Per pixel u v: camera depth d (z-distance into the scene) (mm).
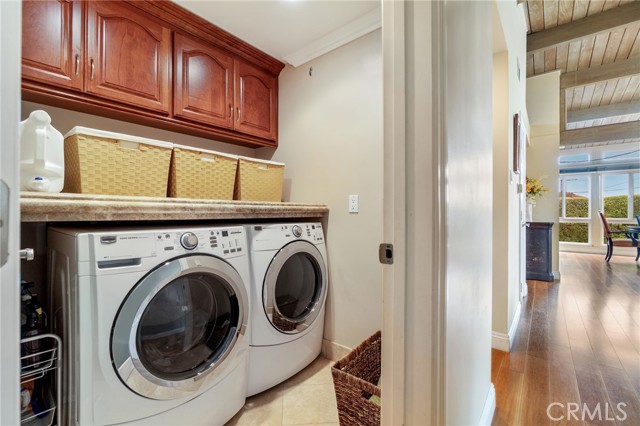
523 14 3301
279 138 2594
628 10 3338
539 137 4828
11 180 384
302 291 2072
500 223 2260
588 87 5266
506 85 2229
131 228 1271
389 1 775
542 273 4473
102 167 1413
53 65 1459
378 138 1957
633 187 7516
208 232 1423
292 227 1914
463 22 976
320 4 1828
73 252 1048
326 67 2244
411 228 746
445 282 742
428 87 723
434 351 724
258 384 1683
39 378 1063
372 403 1220
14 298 385
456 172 883
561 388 1763
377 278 1960
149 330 1199
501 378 1876
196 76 2037
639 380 1832
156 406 1169
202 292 1407
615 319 2861
